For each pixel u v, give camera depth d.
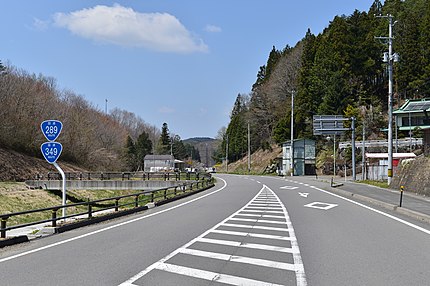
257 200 21.39
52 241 9.97
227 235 10.36
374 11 82.88
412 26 63.81
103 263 7.31
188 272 6.59
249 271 6.65
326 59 67.62
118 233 11.00
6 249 9.08
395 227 11.70
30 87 61.03
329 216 14.40
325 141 68.62
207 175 45.97
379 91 72.88
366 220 13.29
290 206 18.09
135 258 7.70
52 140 14.06
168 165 98.69
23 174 50.44
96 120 78.62
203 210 16.81
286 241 9.46
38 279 6.27
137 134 128.62
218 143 135.75
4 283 6.08
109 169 68.88
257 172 76.56
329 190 28.52
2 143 55.16
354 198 22.12
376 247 8.73
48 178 44.03
